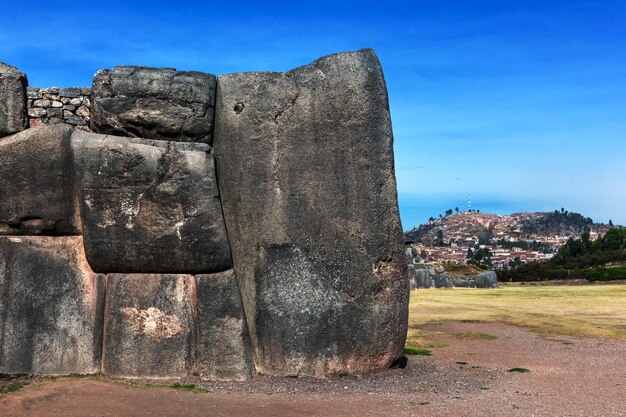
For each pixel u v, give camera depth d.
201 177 9.85
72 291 9.68
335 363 9.88
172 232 9.72
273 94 10.16
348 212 10.02
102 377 9.40
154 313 9.66
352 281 9.95
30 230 9.76
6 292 9.59
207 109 10.14
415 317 19.83
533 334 16.23
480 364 11.70
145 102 9.95
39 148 9.69
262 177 10.07
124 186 9.73
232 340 9.73
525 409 8.07
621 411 8.01
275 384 9.42
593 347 14.09
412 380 9.95
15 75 9.86
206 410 7.73
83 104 10.27
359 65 10.14
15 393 8.15
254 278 10.00
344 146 10.04
